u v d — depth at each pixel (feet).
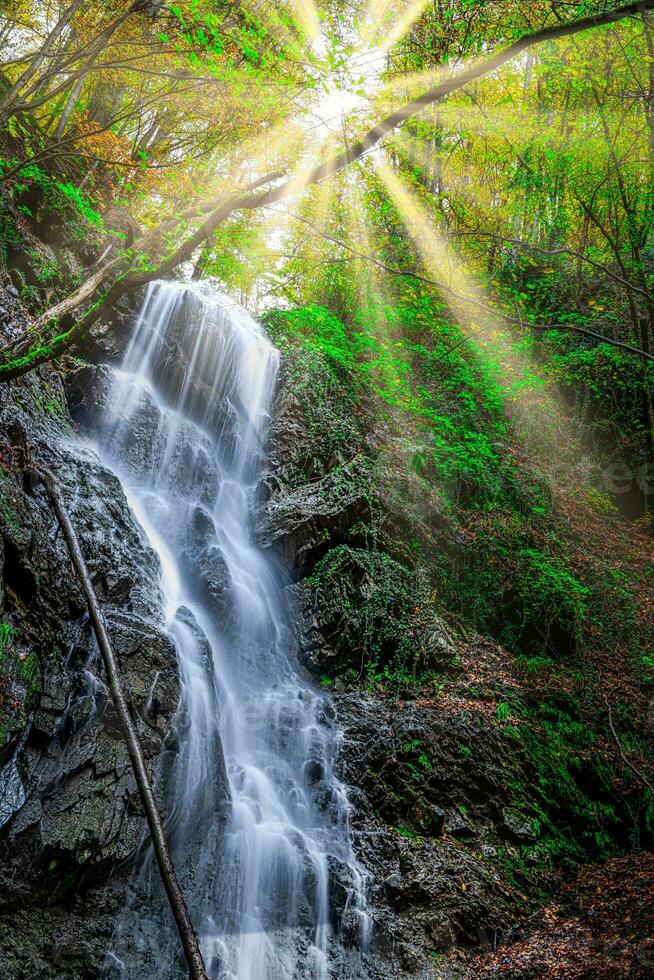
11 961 14.56
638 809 25.82
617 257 35.81
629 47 28.43
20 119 35.40
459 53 20.84
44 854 15.52
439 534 34.04
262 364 37.17
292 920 19.60
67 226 33.91
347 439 35.53
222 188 22.11
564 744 27.27
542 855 23.49
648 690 30.83
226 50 19.90
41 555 18.20
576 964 18.33
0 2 38.17
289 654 27.76
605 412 46.70
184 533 29.14
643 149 31.83
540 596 32.53
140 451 30.58
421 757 24.61
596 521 41.29
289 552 29.78
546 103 32.35
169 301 34.86
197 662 22.21
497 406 43.24
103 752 17.35
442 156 37.47
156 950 16.90
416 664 28.78
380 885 21.04
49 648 17.38
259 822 20.99
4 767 14.87
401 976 19.10
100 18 30.94
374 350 40.98
